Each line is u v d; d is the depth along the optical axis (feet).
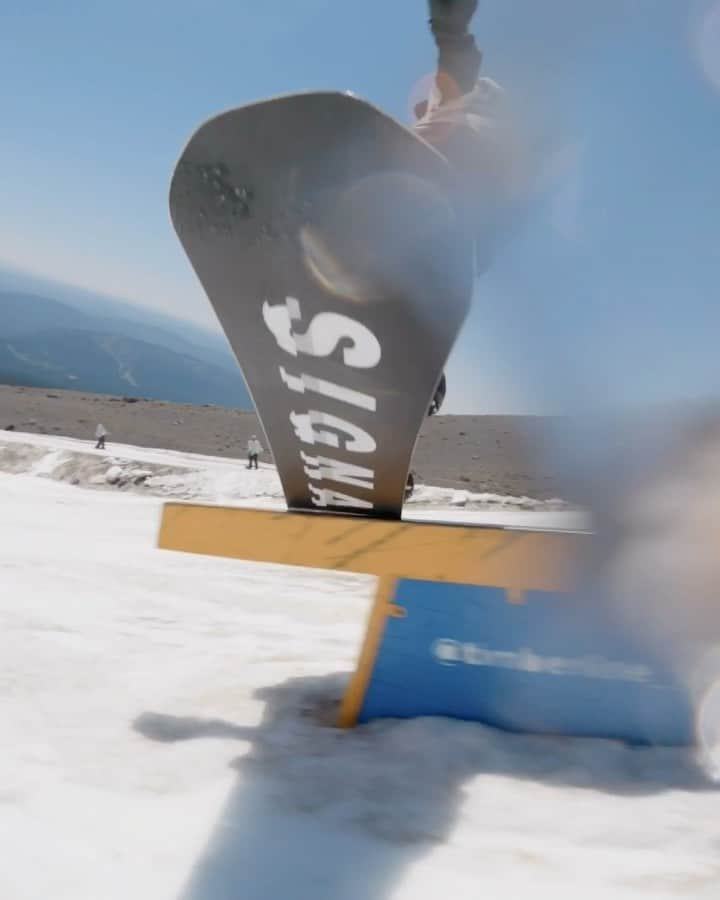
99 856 3.67
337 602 11.46
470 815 4.22
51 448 37.45
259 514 5.49
